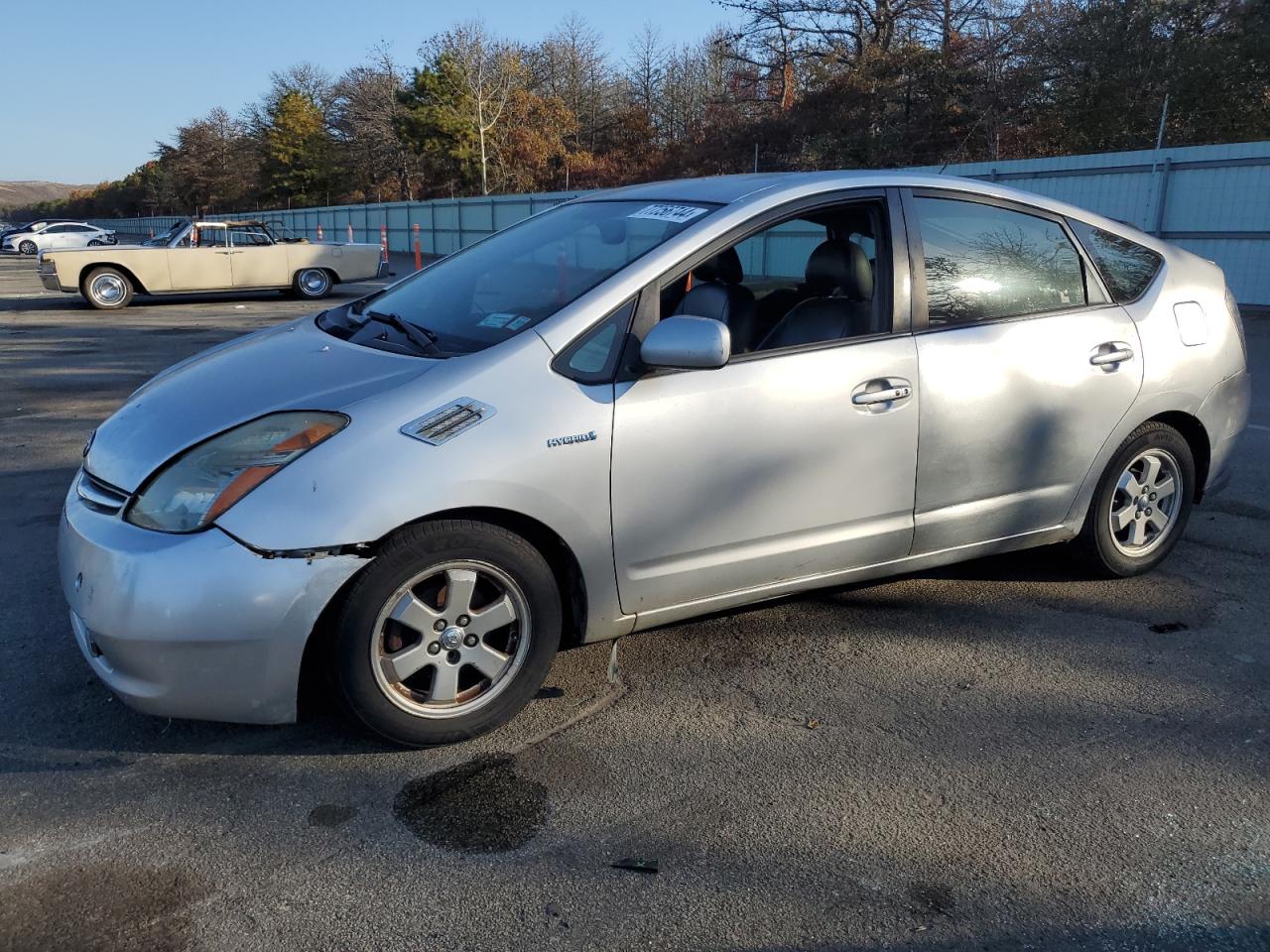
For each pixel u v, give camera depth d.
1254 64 22.31
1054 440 3.89
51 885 2.40
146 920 2.28
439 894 2.38
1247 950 2.23
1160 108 24.00
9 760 2.95
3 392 9.02
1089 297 4.02
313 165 65.62
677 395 3.10
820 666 3.59
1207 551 4.79
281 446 2.76
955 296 3.67
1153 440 4.22
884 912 2.34
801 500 3.36
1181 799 2.79
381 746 3.04
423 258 35.75
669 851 2.56
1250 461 6.43
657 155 49.69
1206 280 4.42
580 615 3.15
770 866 2.50
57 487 5.86
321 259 18.53
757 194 3.46
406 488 2.73
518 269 3.61
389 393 2.85
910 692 3.40
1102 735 3.13
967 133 28.62
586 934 2.26
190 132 79.38
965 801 2.78
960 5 32.38
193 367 3.44
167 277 17.12
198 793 2.79
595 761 2.97
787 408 3.27
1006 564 4.59
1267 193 14.76
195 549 2.68
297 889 2.40
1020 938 2.26
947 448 3.62
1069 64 26.20
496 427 2.85
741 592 3.39
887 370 3.46
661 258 3.20
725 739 3.10
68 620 3.94
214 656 2.68
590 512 3.00
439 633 2.92
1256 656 3.68
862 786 2.85
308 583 2.67
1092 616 4.03
